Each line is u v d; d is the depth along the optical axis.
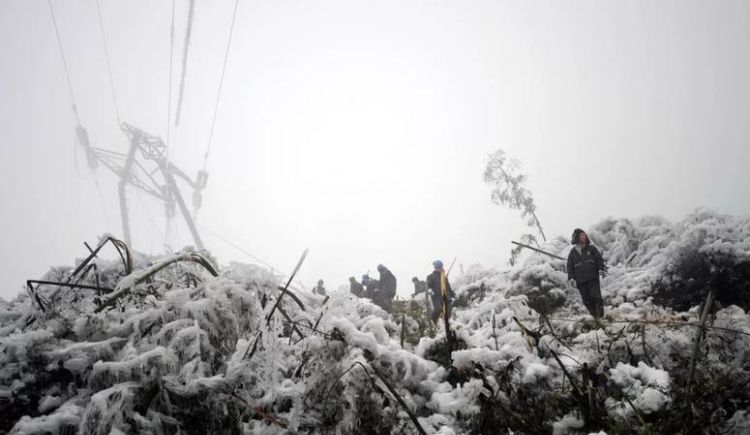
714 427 2.82
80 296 3.44
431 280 7.32
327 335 3.06
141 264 4.13
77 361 2.62
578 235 6.39
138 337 2.81
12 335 2.79
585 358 3.67
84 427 2.24
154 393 2.52
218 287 2.93
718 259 5.49
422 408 3.31
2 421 2.50
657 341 3.76
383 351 3.22
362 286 11.70
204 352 2.74
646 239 8.77
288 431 2.68
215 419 2.58
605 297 6.93
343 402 2.80
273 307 3.10
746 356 3.33
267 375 2.78
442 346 3.97
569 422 3.08
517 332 4.30
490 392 3.28
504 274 8.73
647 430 2.86
